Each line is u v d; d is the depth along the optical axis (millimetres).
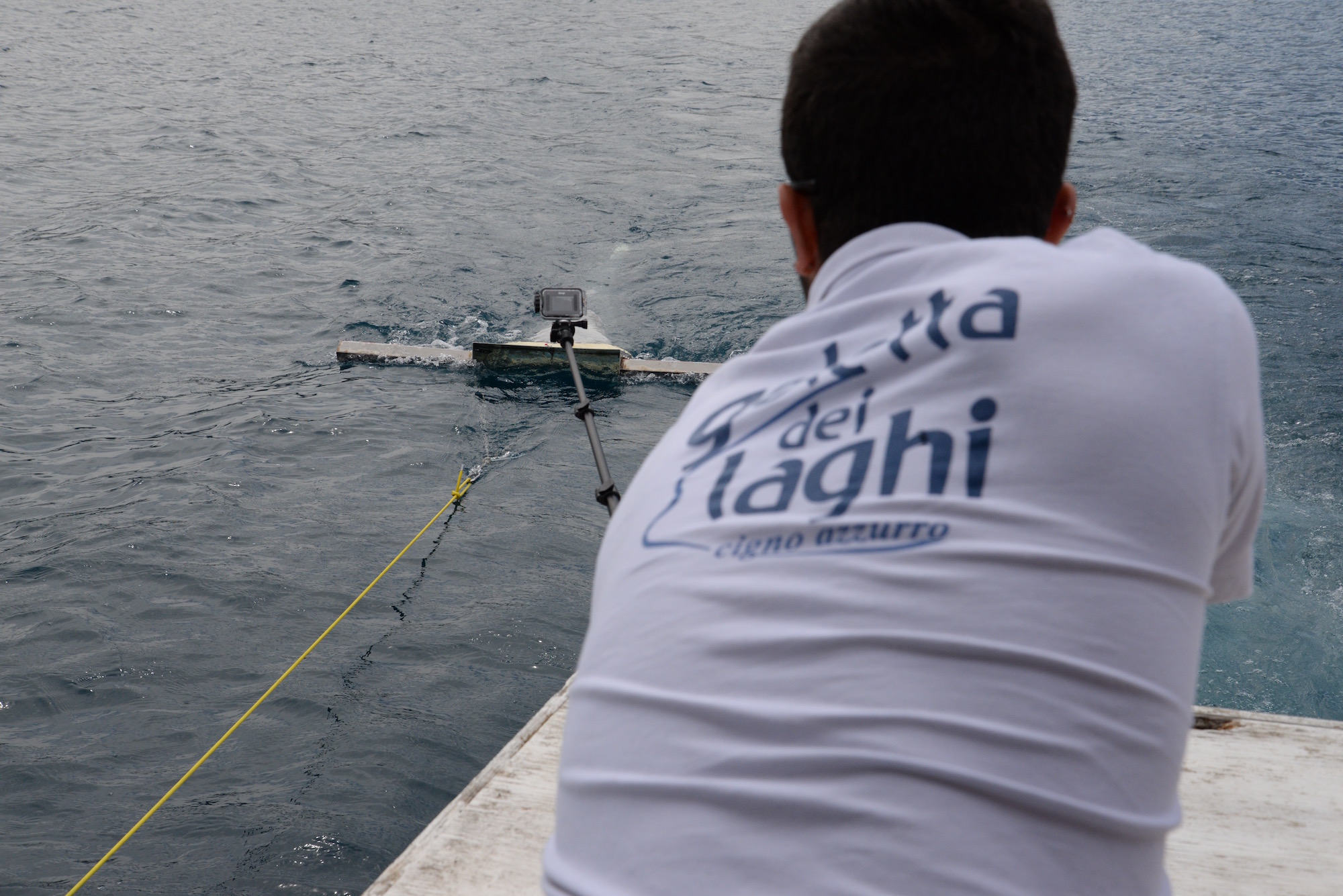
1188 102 19453
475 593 6129
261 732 4961
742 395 864
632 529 836
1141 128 17625
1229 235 12617
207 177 15219
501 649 5625
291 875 4156
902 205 841
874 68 821
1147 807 676
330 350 9820
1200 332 759
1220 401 745
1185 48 24797
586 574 6359
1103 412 719
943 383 756
